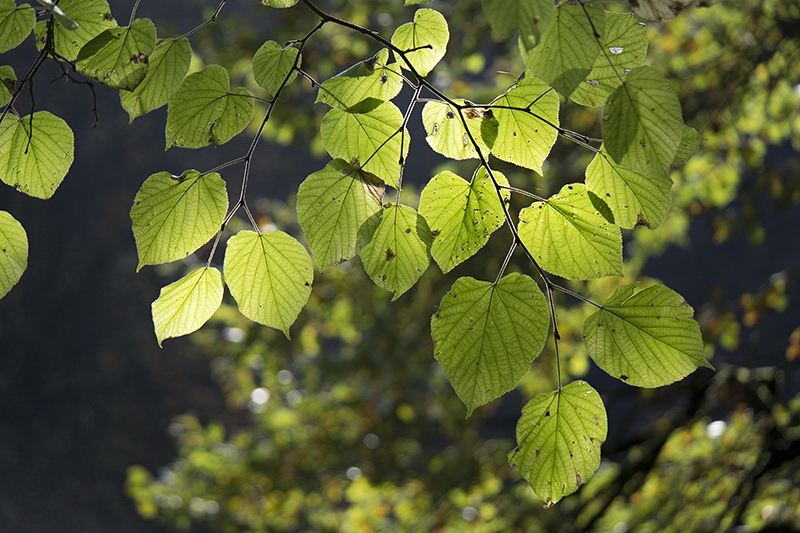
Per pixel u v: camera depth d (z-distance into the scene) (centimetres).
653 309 107
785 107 462
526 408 108
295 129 484
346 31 464
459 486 468
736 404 342
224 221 109
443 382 522
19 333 1541
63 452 1530
